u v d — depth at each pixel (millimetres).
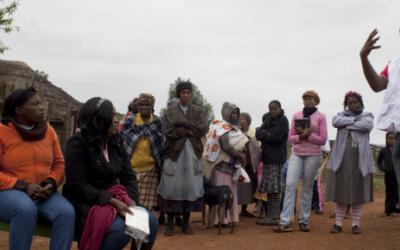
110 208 4152
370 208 11086
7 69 17906
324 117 7480
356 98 7176
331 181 7285
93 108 4367
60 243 4027
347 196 7074
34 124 4418
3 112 4363
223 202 7453
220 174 7762
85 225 4094
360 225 8234
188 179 7258
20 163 4242
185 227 7426
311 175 7434
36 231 4234
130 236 4152
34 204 4016
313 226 8117
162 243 6648
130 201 4359
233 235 7293
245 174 7902
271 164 8312
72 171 4258
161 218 8305
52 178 4324
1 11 16578
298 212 10312
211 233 7500
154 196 7449
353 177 7090
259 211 10008
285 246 6445
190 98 7484
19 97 4309
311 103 7551
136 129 7426
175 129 7316
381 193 15641
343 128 7227
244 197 9016
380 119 4469
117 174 4531
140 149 7379
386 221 8711
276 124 8273
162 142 7398
